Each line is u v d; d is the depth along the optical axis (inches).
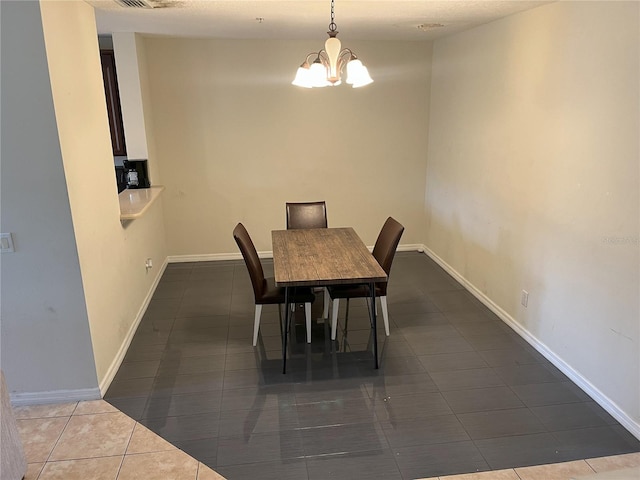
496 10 126.1
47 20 90.7
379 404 108.5
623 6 94.0
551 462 90.9
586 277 109.3
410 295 170.6
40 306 103.6
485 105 153.9
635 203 93.7
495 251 152.5
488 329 144.5
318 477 87.4
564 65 113.1
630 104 93.5
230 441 96.7
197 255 209.8
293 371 122.0
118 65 168.7
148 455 93.0
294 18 136.6
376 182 211.2
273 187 205.3
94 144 114.7
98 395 110.5
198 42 183.6
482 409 106.6
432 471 88.8
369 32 169.0
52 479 86.9
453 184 184.1
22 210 97.6
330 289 135.6
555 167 118.4
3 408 80.4
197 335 141.5
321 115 198.8
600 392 107.3
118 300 128.8
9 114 92.1
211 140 195.8
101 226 117.6
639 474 67.1
